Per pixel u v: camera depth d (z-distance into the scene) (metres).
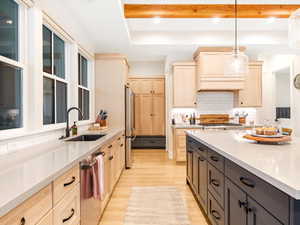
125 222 2.15
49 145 1.95
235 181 1.40
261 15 3.23
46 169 1.13
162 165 4.30
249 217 1.19
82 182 1.53
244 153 1.45
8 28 1.78
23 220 0.83
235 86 4.33
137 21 3.69
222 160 1.65
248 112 4.93
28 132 1.86
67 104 2.97
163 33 4.11
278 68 4.86
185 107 4.67
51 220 1.08
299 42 1.92
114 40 3.71
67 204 1.28
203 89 4.41
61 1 2.47
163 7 3.18
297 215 0.81
